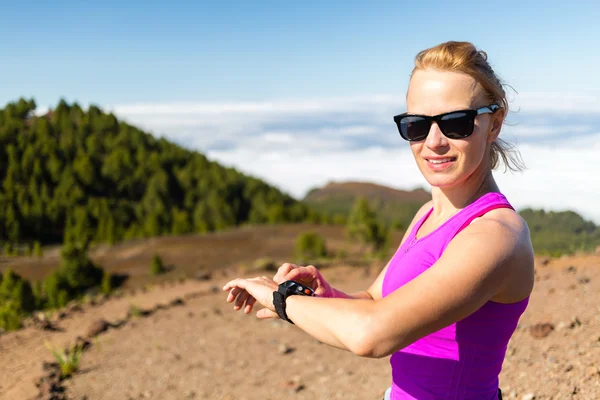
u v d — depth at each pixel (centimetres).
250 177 9556
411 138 149
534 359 432
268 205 8456
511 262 130
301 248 2570
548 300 587
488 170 154
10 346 777
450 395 147
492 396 154
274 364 619
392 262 167
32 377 602
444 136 143
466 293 125
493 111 145
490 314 141
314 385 536
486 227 132
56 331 863
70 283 2559
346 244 2894
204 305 1007
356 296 189
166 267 3000
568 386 360
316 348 663
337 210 9862
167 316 923
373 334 124
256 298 163
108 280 2562
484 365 146
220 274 1600
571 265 757
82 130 10400
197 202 8644
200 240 3741
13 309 934
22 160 8788
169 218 5641
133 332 821
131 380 600
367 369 559
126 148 9956
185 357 677
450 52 143
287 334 739
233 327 804
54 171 8731
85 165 8844
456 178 144
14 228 6881
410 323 125
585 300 555
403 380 156
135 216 8412
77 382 600
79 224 6906
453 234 143
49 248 6356
